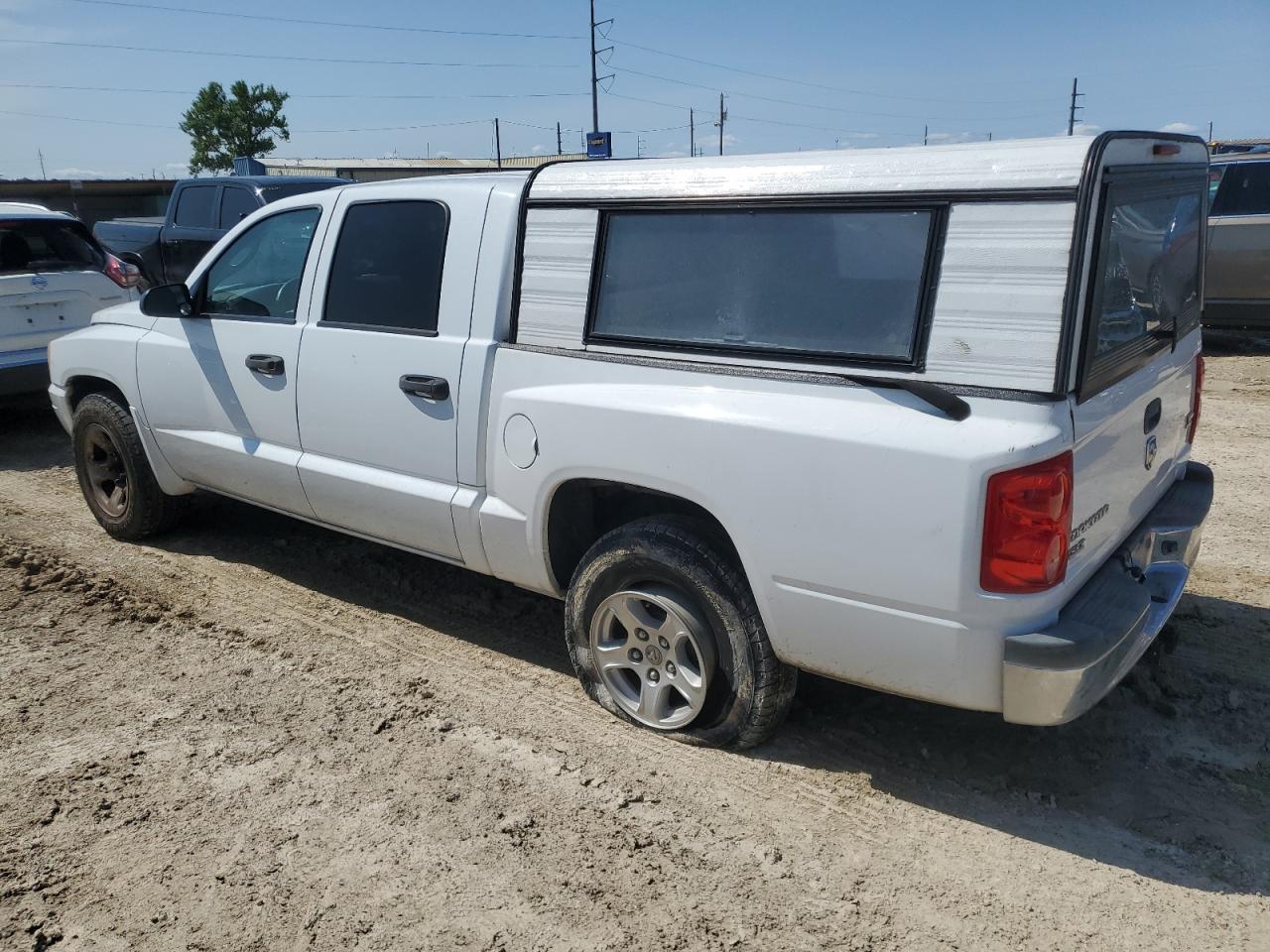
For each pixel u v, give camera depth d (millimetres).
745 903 2838
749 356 3232
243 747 3609
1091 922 2768
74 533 5879
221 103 48688
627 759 3535
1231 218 10977
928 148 3045
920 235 2914
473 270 3898
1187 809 3262
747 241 3262
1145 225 3219
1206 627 4504
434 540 4191
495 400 3822
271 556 5469
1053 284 2707
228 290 4934
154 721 3781
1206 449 7559
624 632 3797
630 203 3500
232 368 4789
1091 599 3018
